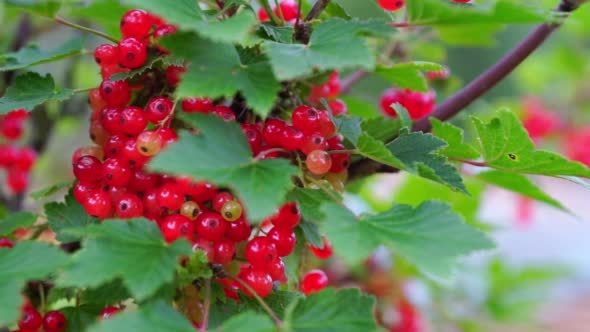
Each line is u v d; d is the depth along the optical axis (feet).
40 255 1.07
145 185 1.18
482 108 2.11
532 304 2.34
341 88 1.71
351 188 1.61
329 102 1.41
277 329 1.09
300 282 1.38
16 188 1.77
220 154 1.07
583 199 7.15
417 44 1.86
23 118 1.74
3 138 1.73
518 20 1.11
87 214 1.23
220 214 1.16
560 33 3.01
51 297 1.24
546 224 6.03
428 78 1.72
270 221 1.23
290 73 1.04
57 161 2.75
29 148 1.89
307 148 1.19
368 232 1.08
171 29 1.20
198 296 1.17
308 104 1.36
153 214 1.18
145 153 1.14
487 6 1.13
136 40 1.20
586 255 4.97
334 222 1.08
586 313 3.81
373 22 1.13
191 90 1.07
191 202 1.15
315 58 1.07
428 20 1.17
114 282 1.16
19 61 1.35
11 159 1.74
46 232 1.47
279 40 1.18
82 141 2.81
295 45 1.11
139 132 1.18
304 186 1.19
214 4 1.29
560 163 1.25
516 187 1.44
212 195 1.16
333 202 1.17
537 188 1.40
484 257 2.32
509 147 1.27
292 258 1.29
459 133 1.29
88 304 1.21
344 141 1.30
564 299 4.07
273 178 1.06
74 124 2.40
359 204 1.98
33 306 1.23
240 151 1.08
